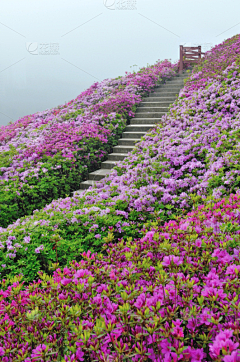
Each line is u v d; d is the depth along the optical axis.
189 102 8.44
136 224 4.17
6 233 3.65
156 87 12.56
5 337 1.70
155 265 2.33
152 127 9.02
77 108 11.47
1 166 7.23
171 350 1.43
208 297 1.65
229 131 6.00
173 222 2.83
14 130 10.95
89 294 1.89
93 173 7.46
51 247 3.43
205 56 13.84
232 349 1.25
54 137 8.45
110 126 8.88
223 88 7.92
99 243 3.58
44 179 6.49
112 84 13.44
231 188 4.14
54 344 1.58
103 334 1.46
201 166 5.34
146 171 5.56
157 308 1.53
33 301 1.85
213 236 2.45
